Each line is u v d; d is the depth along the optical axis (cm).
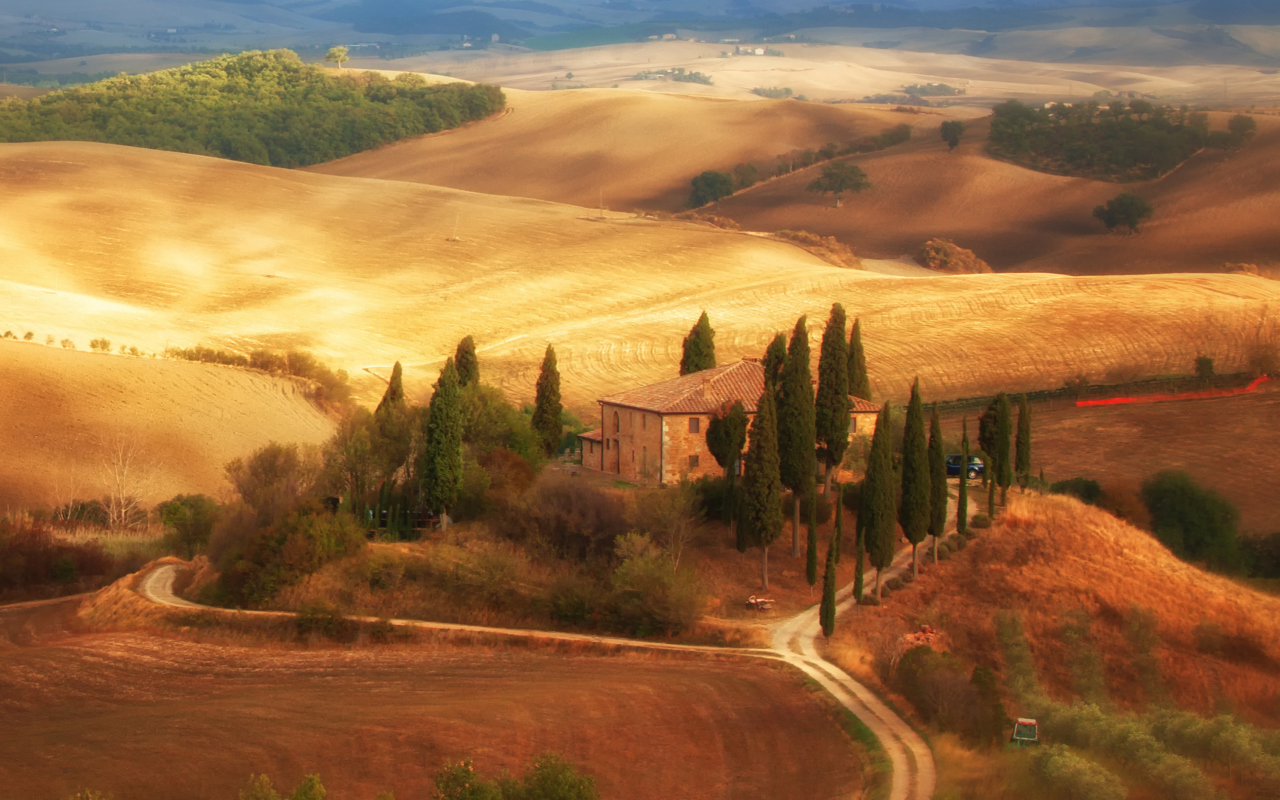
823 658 4697
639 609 5078
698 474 6656
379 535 6103
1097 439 9444
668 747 3734
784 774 3559
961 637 5391
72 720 3897
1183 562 6856
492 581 5319
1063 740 3966
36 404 8788
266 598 5353
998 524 6569
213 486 8356
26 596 6162
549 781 2895
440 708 3956
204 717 3862
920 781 3394
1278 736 4066
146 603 5391
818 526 6294
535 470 6719
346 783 3403
